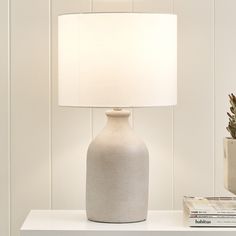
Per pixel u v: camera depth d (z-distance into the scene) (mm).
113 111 2221
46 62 2486
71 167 2510
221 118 2508
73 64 2135
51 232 2129
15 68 2486
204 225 2158
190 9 2486
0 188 2506
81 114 2498
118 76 2102
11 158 2500
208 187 2523
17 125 2494
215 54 2496
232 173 2219
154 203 2523
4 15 2479
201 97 2504
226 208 2180
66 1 2477
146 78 2115
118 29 2100
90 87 2111
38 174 2506
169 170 2516
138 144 2203
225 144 2254
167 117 2506
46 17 2480
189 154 2514
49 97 2494
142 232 2123
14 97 2490
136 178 2199
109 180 2188
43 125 2498
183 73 2500
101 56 2105
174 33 2184
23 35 2482
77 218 2277
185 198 2320
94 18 2104
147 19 2111
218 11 2490
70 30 2139
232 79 2502
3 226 2512
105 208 2199
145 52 2111
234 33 2494
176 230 2125
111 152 2182
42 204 2514
